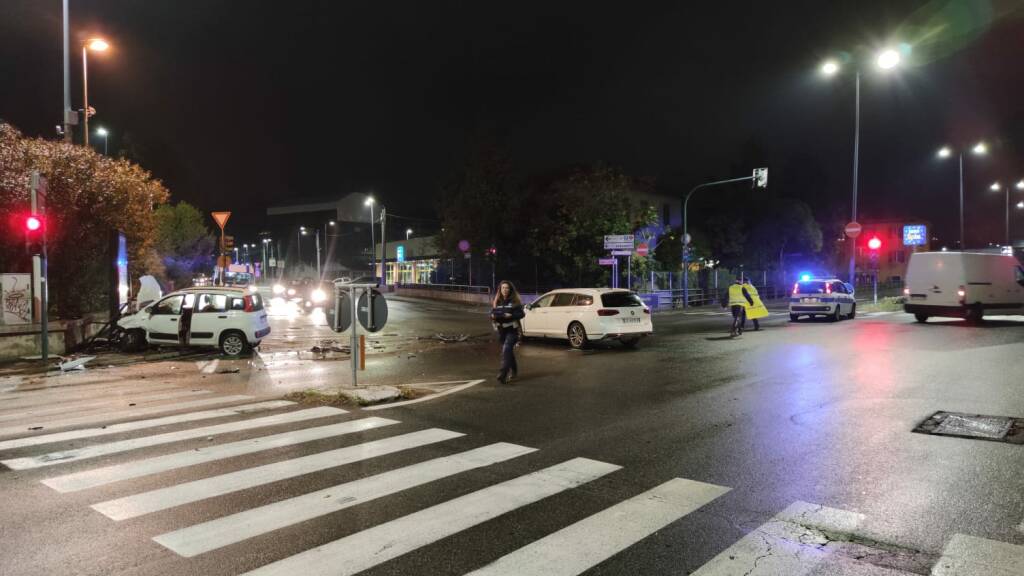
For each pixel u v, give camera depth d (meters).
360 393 8.88
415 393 9.35
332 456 5.95
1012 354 12.21
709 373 10.96
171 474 5.40
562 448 6.20
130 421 7.60
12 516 4.45
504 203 37.59
